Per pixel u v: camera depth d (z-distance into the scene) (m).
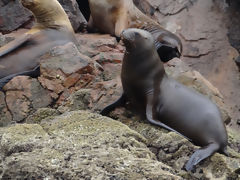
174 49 27.17
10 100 19.72
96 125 16.56
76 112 17.48
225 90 30.38
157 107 18.38
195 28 32.62
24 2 22.00
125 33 18.19
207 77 31.12
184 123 17.91
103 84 19.88
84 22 28.67
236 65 31.44
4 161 14.11
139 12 28.33
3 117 19.45
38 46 21.56
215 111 17.84
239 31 32.34
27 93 19.77
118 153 14.45
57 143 14.96
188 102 18.14
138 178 13.14
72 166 13.56
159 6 33.47
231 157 17.39
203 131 17.52
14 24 26.77
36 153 14.20
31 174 13.23
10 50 21.03
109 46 24.11
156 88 18.39
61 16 22.91
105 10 27.44
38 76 20.92
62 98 19.75
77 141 15.31
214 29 32.59
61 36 22.34
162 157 16.41
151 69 18.39
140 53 18.22
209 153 16.17
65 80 19.91
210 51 31.92
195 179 15.59
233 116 28.75
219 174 15.65
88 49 23.12
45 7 22.34
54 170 13.33
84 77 20.14
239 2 33.09
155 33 27.86
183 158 16.27
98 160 13.88
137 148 15.35
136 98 18.73
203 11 33.28
